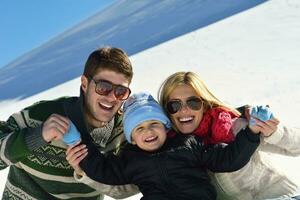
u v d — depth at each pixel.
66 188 3.21
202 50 14.02
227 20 17.23
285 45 11.20
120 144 3.40
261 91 8.02
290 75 8.52
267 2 17.28
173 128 3.31
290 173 4.44
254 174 3.16
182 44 16.05
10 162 2.96
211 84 9.52
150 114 3.17
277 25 13.63
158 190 3.13
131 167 3.18
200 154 3.17
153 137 3.16
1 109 16.73
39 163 3.09
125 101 3.33
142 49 20.34
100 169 3.13
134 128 3.18
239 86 8.83
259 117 2.93
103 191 3.25
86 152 3.01
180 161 3.13
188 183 3.10
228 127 3.21
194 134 3.29
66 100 3.20
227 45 13.41
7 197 3.30
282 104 6.89
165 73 12.46
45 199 3.19
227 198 3.24
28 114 3.11
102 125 3.21
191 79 3.25
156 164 3.13
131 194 3.37
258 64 10.12
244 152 2.99
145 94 3.31
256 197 3.19
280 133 3.03
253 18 15.70
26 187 3.20
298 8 14.91
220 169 3.11
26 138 2.86
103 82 3.07
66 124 2.87
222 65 11.16
